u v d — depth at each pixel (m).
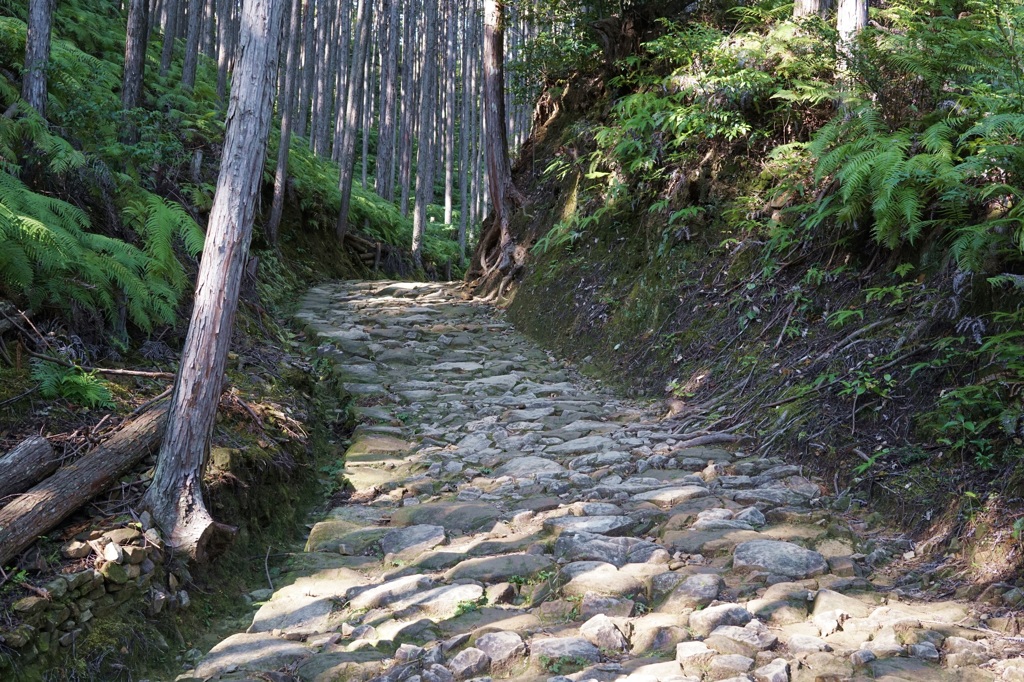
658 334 7.53
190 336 4.07
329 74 23.31
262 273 11.17
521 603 3.70
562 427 6.41
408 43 22.28
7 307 4.69
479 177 30.02
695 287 7.54
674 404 6.48
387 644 3.34
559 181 11.22
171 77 12.55
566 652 3.09
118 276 5.15
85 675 3.11
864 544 4.03
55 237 4.62
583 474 5.27
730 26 10.23
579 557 3.98
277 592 3.98
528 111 27.06
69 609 3.20
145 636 3.43
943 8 6.34
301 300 11.51
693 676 2.83
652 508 4.60
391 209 19.34
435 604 3.63
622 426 6.30
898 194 5.42
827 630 3.17
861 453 4.79
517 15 12.31
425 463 5.79
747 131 7.75
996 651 2.92
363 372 7.90
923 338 5.20
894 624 3.14
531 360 8.45
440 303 11.23
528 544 4.21
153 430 4.33
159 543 3.78
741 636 3.08
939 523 4.00
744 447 5.53
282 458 5.18
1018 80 5.15
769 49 7.52
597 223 9.55
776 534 4.09
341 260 15.20
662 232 8.17
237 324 7.59
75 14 11.41
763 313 6.66
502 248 11.57
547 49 12.45
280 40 4.29
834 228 6.50
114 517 3.82
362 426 6.59
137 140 8.47
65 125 7.21
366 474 5.66
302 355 8.54
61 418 4.33
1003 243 4.91
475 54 29.16
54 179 5.94
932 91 5.98
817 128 7.37
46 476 3.86
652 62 10.01
